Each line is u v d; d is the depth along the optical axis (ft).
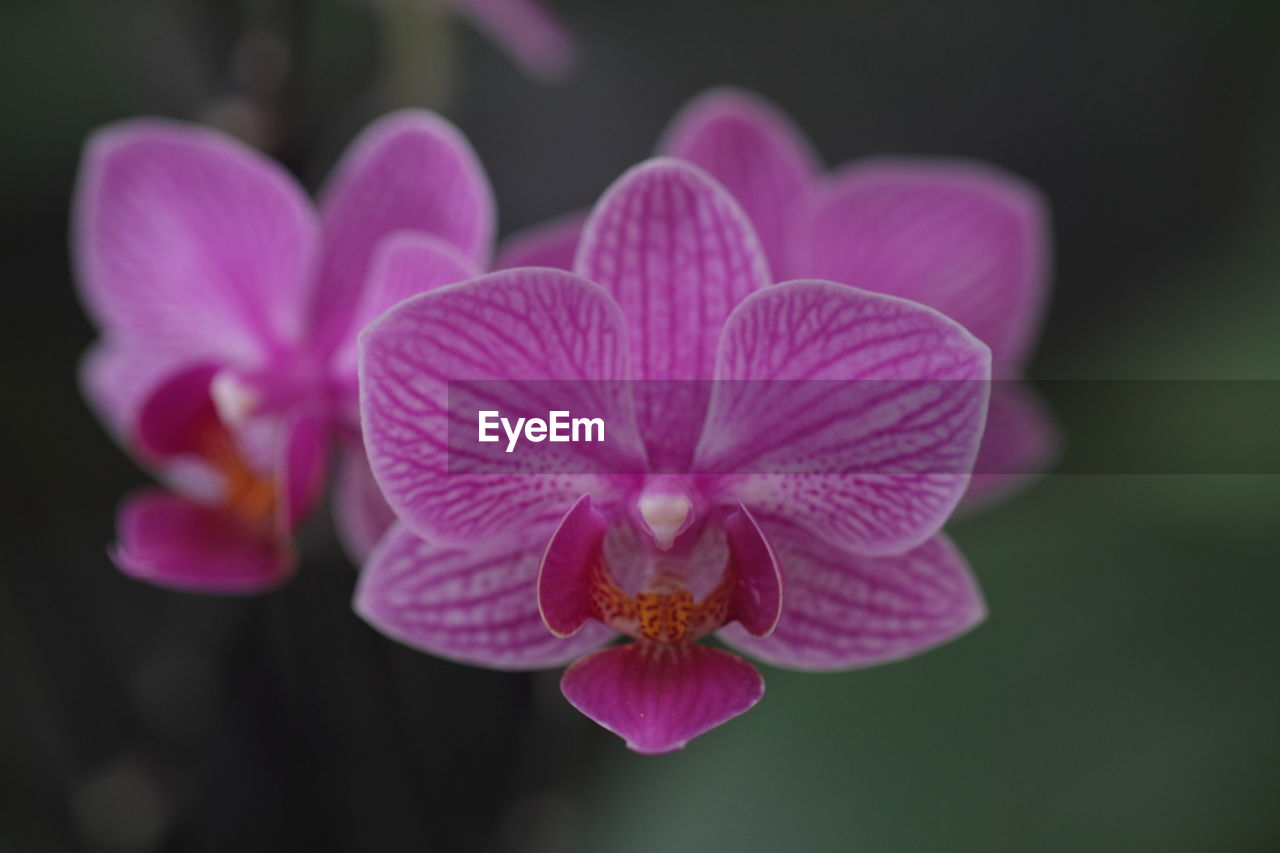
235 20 1.50
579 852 1.51
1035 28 2.03
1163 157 2.01
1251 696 1.35
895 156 2.05
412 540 1.28
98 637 1.68
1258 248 1.48
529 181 1.98
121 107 1.68
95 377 1.50
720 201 1.25
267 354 1.44
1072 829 1.34
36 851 1.60
